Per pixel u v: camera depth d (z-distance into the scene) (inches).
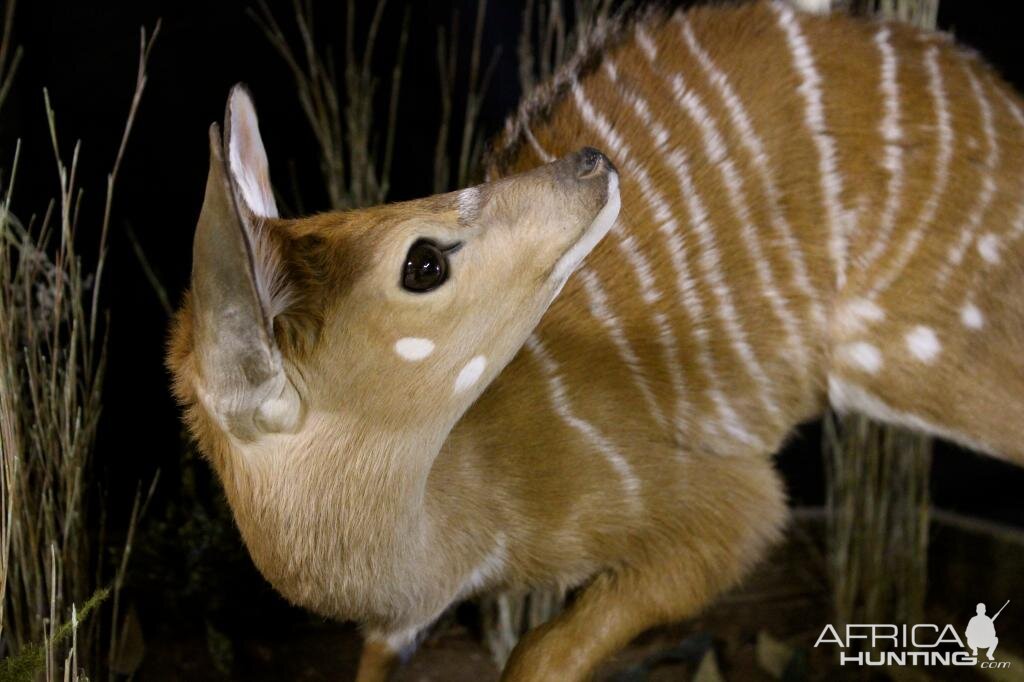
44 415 60.5
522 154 61.6
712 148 61.4
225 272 46.9
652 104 61.8
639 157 61.1
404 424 51.8
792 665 70.6
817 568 78.0
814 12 64.2
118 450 73.0
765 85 62.2
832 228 62.2
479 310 51.0
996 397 62.9
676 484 59.7
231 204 45.9
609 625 58.9
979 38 77.2
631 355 59.7
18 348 62.0
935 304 62.1
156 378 72.8
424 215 50.5
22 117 67.6
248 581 69.1
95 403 62.1
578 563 59.0
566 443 58.0
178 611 69.3
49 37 67.3
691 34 63.2
